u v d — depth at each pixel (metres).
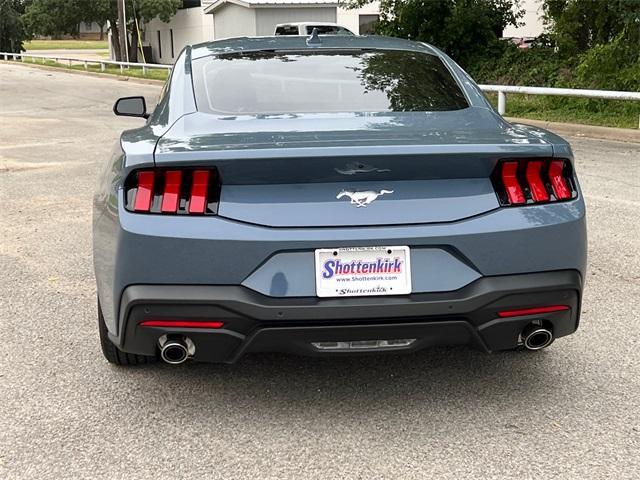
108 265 3.12
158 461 2.97
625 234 6.22
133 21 44.16
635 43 14.86
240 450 3.04
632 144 11.48
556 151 3.07
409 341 3.04
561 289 3.06
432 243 2.95
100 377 3.73
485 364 3.85
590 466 2.91
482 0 19.77
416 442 3.09
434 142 3.00
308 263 2.92
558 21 17.08
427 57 4.20
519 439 3.11
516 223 3.00
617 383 3.62
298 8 34.50
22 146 12.12
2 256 5.84
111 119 16.36
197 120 3.47
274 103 3.62
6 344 4.14
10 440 3.13
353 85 3.80
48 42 90.19
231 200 2.94
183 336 3.00
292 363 3.88
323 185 2.97
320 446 3.07
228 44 4.34
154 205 2.94
